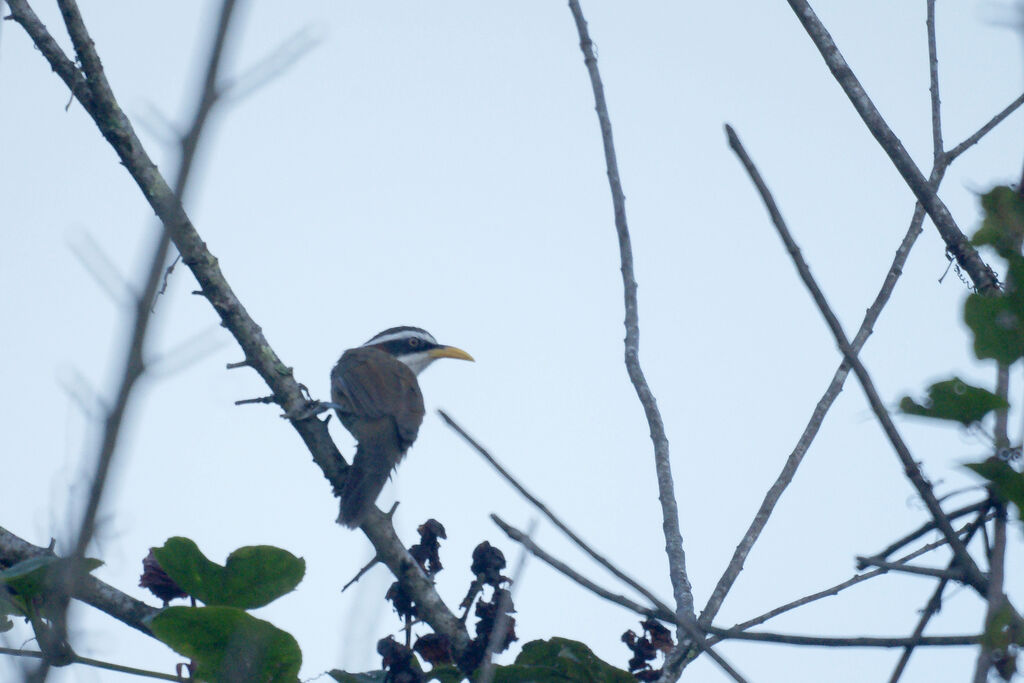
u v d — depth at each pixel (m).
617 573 6.63
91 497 4.19
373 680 9.37
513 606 9.51
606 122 11.66
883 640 6.64
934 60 10.77
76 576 4.41
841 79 9.14
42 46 10.43
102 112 10.40
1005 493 6.34
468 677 9.42
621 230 11.38
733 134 6.91
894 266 10.33
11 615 7.66
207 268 11.20
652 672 9.52
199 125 4.21
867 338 10.02
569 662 9.26
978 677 6.14
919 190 8.95
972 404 6.38
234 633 7.74
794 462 9.52
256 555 8.49
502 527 6.68
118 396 4.07
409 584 10.36
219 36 4.25
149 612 9.39
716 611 8.86
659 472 10.11
